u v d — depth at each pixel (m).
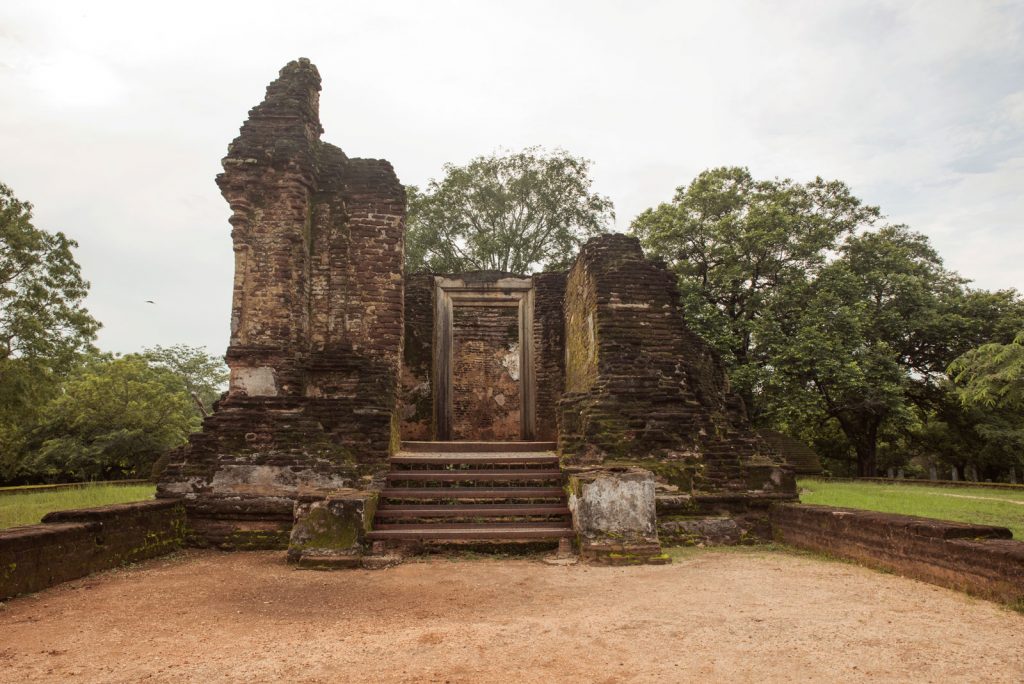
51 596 6.11
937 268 27.09
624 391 10.33
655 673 3.97
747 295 22.91
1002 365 17.34
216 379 41.53
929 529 6.50
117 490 16.17
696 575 7.15
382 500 9.34
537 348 16.62
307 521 8.08
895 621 5.07
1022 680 3.80
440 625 5.14
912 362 25.47
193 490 9.38
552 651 4.42
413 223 27.02
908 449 32.25
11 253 18.72
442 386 16.17
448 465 10.34
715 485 9.90
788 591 6.23
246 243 10.96
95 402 25.98
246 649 4.52
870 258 24.73
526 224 26.80
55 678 3.92
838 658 4.21
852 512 8.01
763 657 4.25
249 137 11.28
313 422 9.72
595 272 11.41
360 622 5.29
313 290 11.48
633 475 8.34
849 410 23.95
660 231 23.81
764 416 21.59
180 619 5.36
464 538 8.55
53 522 7.11
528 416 16.31
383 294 11.64
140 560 8.10
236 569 7.68
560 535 8.59
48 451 24.78
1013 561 5.47
